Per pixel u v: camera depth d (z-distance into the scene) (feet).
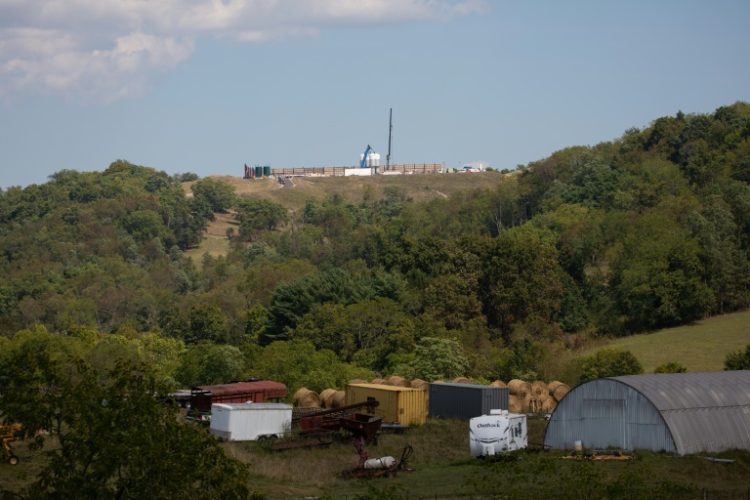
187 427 243.60
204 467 242.99
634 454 456.45
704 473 418.92
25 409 233.55
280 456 479.00
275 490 394.11
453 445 527.81
